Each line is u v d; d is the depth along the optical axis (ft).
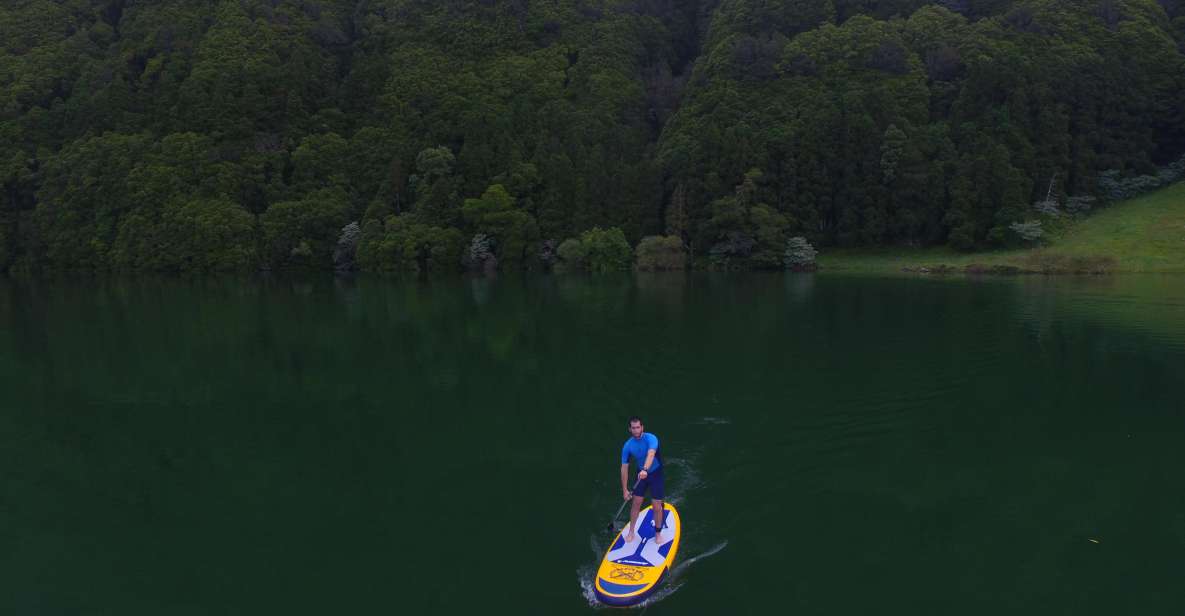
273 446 53.31
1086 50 241.96
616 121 272.10
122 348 94.43
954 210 211.00
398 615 31.04
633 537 35.88
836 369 72.43
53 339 103.09
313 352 89.25
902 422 55.06
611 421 56.95
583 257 218.79
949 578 33.17
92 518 41.73
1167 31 261.24
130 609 32.30
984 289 144.97
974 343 84.79
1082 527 37.93
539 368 76.28
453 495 43.39
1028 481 43.93
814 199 224.94
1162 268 170.60
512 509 41.27
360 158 260.21
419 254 226.79
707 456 48.57
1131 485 43.11
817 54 260.83
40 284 212.23
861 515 39.45
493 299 144.87
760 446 50.26
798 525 38.37
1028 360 75.25
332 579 34.19
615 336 94.89
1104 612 30.55
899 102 239.91
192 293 172.96
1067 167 223.51
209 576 34.91
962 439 51.21
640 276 200.34
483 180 239.91
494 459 49.21
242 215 236.84
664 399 62.59
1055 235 204.95
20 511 42.86
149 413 63.05
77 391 71.20
